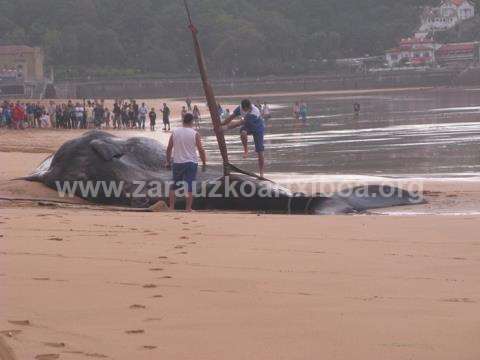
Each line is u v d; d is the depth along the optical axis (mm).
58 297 13352
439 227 20453
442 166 44750
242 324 11812
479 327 11477
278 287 14125
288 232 19938
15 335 11211
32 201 30016
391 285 14289
